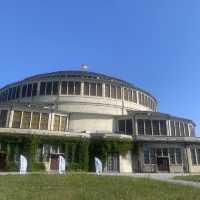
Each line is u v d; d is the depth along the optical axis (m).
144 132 50.44
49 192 18.12
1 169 40.44
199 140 49.03
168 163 47.25
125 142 47.31
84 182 23.09
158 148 48.06
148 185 21.97
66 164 43.25
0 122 45.41
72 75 57.97
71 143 44.81
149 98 64.56
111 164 45.78
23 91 57.09
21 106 46.78
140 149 47.72
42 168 42.03
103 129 52.94
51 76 57.19
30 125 46.47
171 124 52.47
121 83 58.81
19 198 15.88
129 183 22.88
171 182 24.78
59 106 53.47
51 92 54.69
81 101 53.94
